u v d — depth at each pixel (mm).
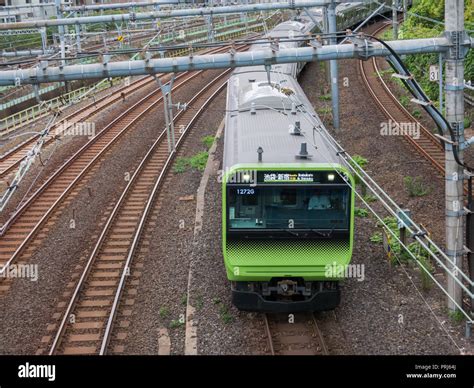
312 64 33750
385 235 12695
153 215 15523
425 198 15469
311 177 10141
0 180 18281
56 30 39594
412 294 11297
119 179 18125
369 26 43094
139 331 10617
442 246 12844
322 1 20125
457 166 10234
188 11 21172
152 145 21125
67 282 12445
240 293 10586
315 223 10266
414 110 22719
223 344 10008
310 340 10047
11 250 14016
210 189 16766
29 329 10867
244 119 13094
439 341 9828
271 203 10234
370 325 10383
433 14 26891
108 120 24641
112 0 49844
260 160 10234
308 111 14055
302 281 10625
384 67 31359
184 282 12078
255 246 10297
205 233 14023
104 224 15102
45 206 16344
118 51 10773
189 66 10680
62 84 32156
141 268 12852
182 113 24984
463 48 9898
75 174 18594
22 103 29797
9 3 47531
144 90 30359
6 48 33062
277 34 26266
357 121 22312
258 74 18641
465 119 21000
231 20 46656
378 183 16781
